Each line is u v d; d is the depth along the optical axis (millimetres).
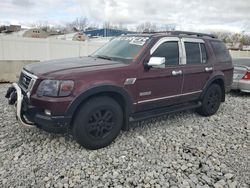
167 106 4578
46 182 2816
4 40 11352
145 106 4121
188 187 2840
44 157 3342
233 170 3229
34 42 12180
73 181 2854
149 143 3939
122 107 3891
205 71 5039
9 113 5020
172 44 4449
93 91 3363
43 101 3174
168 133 4402
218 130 4684
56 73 3271
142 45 4125
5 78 8875
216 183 2932
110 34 35344
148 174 3061
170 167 3246
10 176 2885
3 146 3586
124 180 2920
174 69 4387
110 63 3822
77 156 3418
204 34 5434
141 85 3932
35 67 3697
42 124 3258
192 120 5219
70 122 3371
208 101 5375
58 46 12930
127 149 3699
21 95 3383
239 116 5711
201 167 3277
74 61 4031
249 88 7711
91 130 3512
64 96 3186
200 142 4074
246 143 4117
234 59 9352
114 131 3760
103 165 3221
